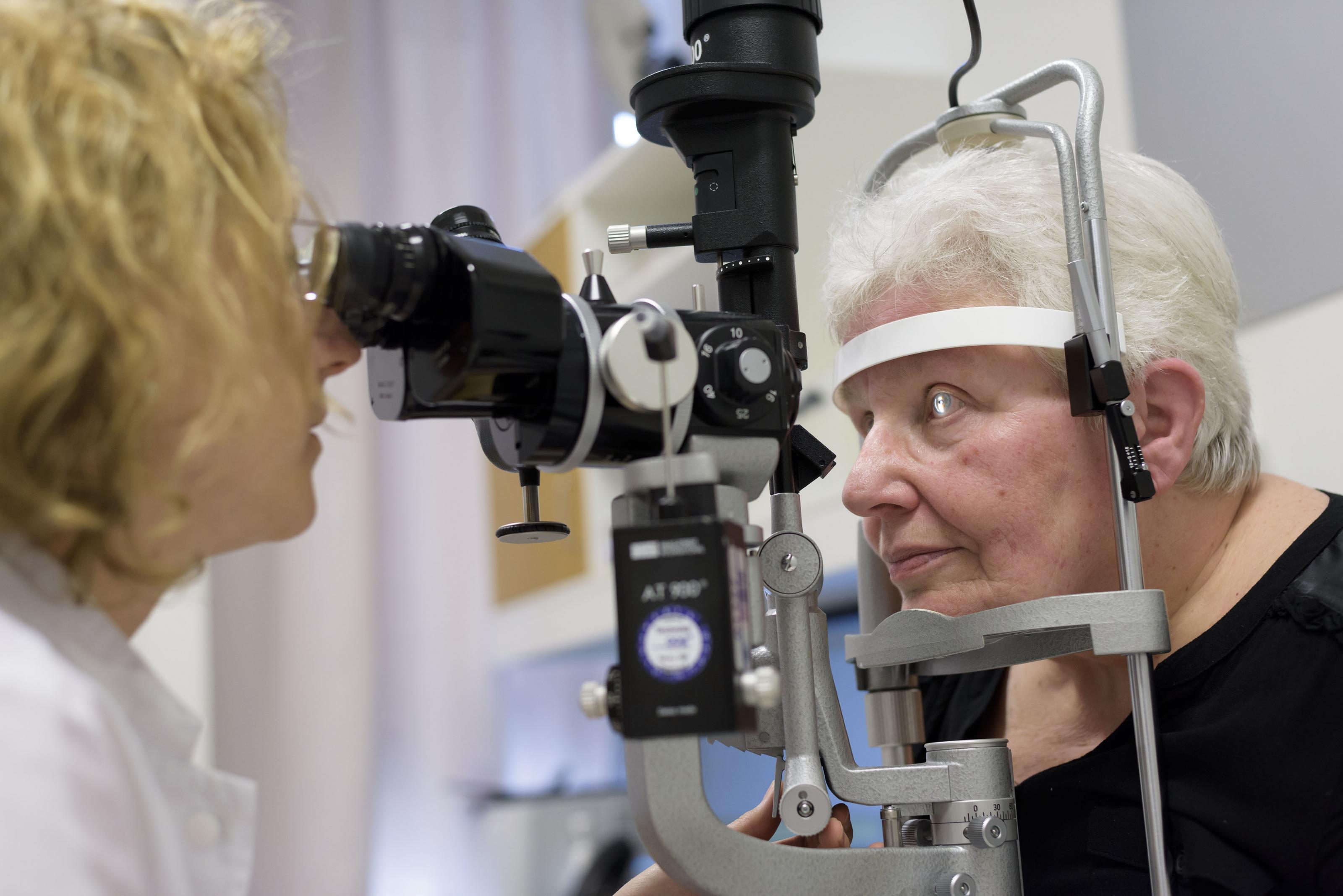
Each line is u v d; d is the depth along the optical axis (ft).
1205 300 2.77
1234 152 4.22
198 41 1.97
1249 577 2.74
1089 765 2.77
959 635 2.51
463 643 11.25
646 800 2.14
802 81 2.62
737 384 2.09
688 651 1.80
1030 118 5.29
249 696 10.06
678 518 1.94
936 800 2.43
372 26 11.51
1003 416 2.61
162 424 1.82
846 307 2.85
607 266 8.33
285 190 1.98
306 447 2.09
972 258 2.65
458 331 1.94
